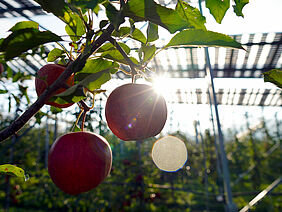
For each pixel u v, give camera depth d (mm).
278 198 7691
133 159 8961
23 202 9500
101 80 889
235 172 11500
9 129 710
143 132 943
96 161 897
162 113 981
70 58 1027
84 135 955
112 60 1021
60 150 896
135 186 7777
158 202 9875
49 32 808
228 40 839
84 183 883
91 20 823
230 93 10133
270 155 11680
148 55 923
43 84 972
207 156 10828
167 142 9617
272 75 1011
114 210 7695
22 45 804
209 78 4652
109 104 965
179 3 1093
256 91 9805
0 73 1237
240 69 7781
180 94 9891
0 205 9086
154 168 8898
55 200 9078
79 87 743
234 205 4203
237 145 11883
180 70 7785
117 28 714
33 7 4543
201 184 11484
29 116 729
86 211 8109
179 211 8758
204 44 871
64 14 877
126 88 966
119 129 940
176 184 11500
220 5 1106
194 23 1101
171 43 892
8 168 1188
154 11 712
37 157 10180
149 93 958
